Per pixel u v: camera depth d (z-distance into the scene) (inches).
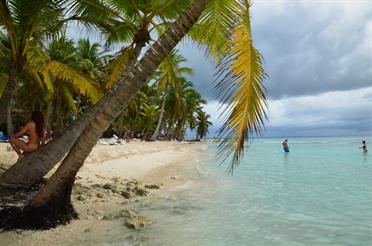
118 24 388.8
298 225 229.1
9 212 179.3
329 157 994.1
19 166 214.1
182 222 224.8
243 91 130.7
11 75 313.7
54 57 807.7
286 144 1202.6
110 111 183.2
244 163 791.1
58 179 188.4
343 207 290.7
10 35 306.2
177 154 1076.5
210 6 220.5
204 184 418.0
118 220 214.5
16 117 1251.2
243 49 141.0
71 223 196.2
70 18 339.3
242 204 296.0
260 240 194.1
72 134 229.6
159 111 2048.5
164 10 334.0
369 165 714.8
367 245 188.5
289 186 412.2
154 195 321.1
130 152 836.0
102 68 1066.7
